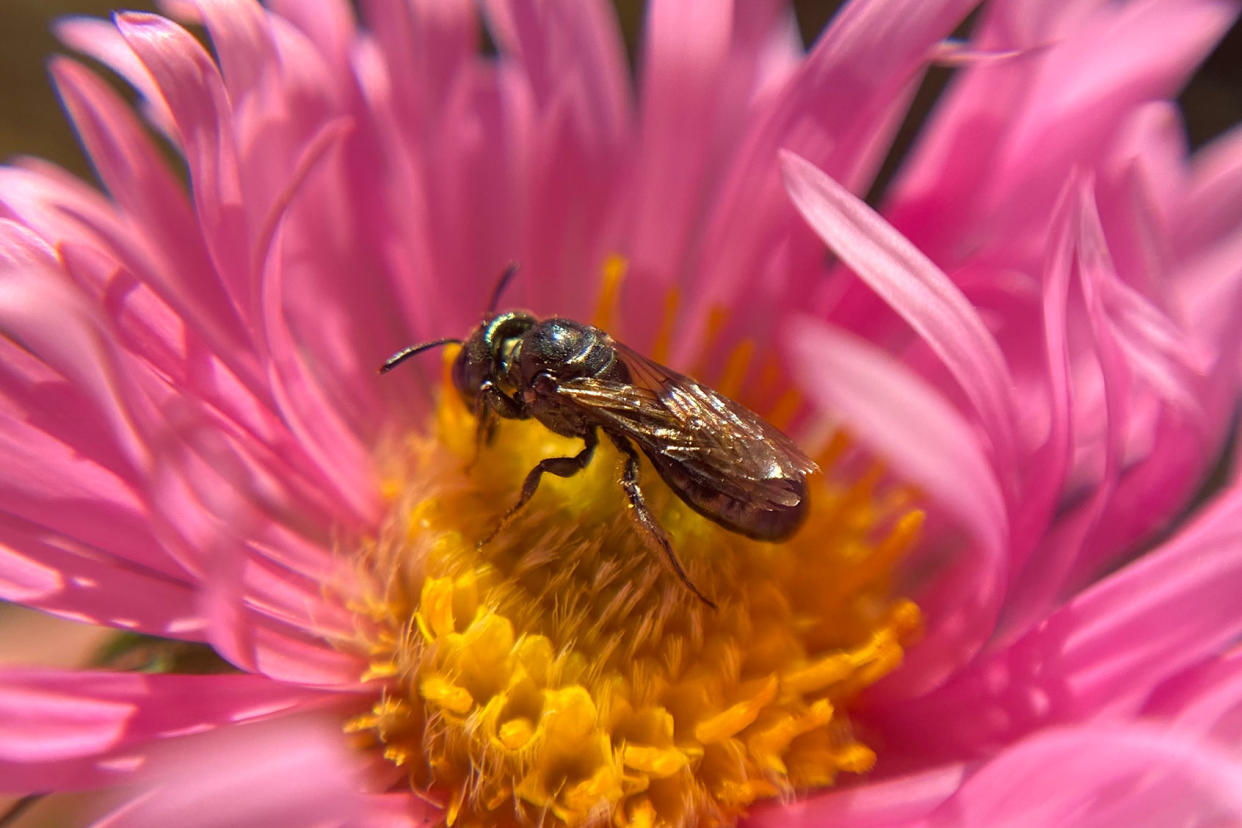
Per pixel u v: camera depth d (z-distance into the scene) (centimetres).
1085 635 6
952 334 5
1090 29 6
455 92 6
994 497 5
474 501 6
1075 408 6
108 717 5
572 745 6
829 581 6
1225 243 6
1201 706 5
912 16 6
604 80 6
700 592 6
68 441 5
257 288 5
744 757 6
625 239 6
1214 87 8
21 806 6
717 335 6
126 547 5
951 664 6
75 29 6
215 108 5
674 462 6
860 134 6
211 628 5
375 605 6
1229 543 5
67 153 8
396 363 6
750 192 6
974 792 5
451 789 6
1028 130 6
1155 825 5
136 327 5
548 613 6
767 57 6
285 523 6
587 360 6
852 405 5
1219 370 6
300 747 5
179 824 5
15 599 5
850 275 6
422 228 6
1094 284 5
